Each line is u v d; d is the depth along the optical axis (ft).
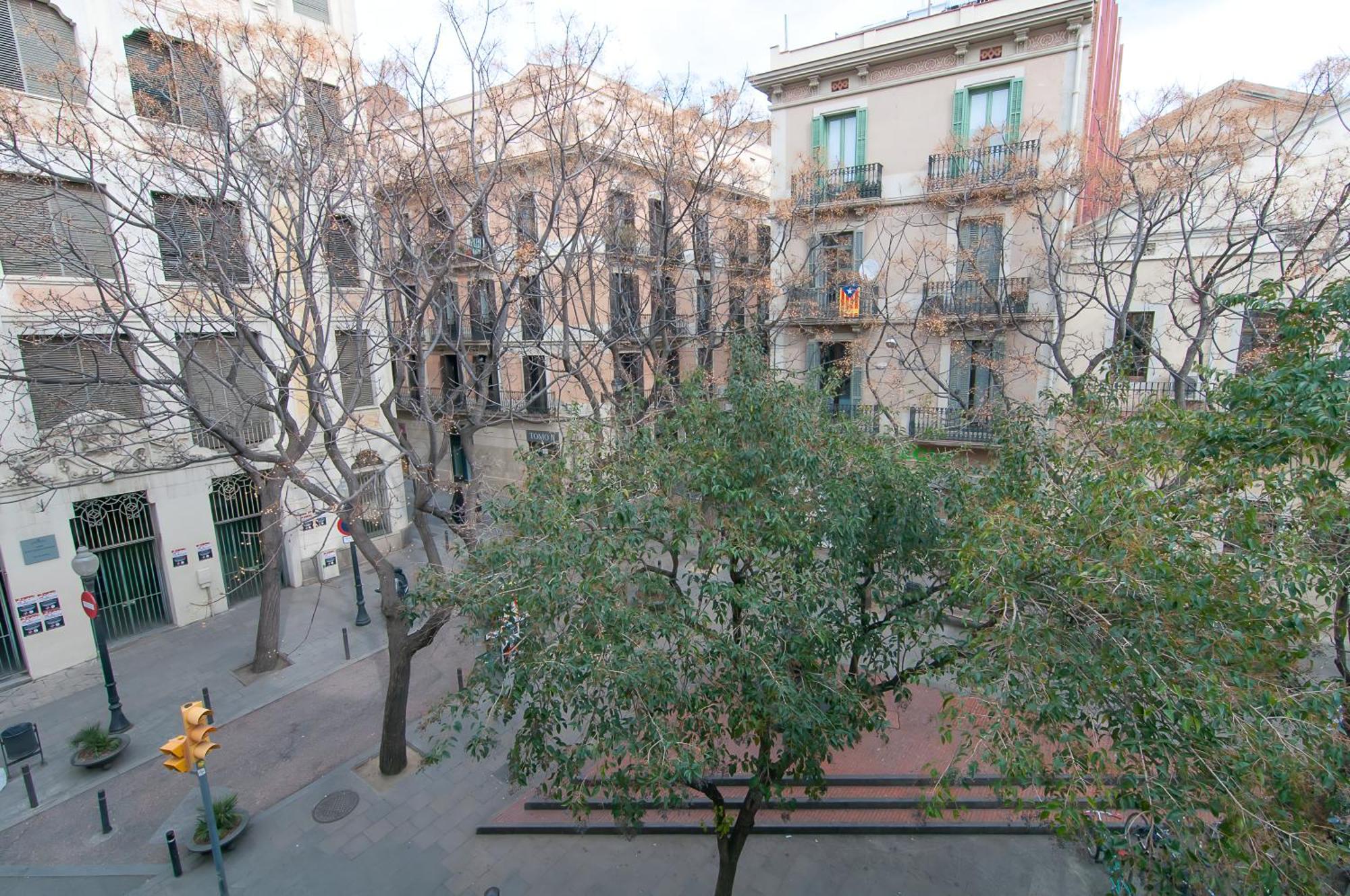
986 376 60.59
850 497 23.48
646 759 18.37
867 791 34.17
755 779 22.49
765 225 67.82
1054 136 55.88
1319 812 15.93
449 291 57.21
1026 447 24.02
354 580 64.23
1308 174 43.60
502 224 58.90
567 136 48.91
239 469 57.06
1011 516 18.58
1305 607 16.25
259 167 39.32
